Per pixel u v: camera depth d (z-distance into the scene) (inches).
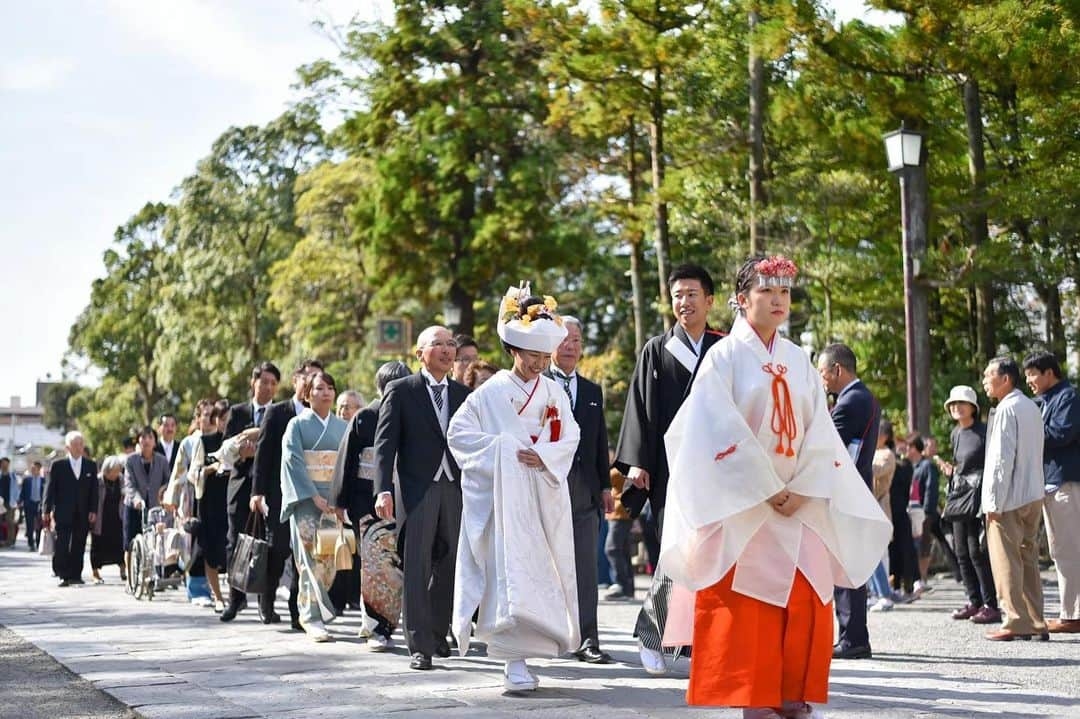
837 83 822.5
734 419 214.2
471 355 407.5
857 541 224.4
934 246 951.6
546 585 282.5
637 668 321.1
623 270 1525.6
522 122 1208.8
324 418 398.3
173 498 537.3
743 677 209.9
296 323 1625.2
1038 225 860.6
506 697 273.3
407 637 320.8
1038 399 402.9
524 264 1230.3
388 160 1224.2
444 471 328.8
